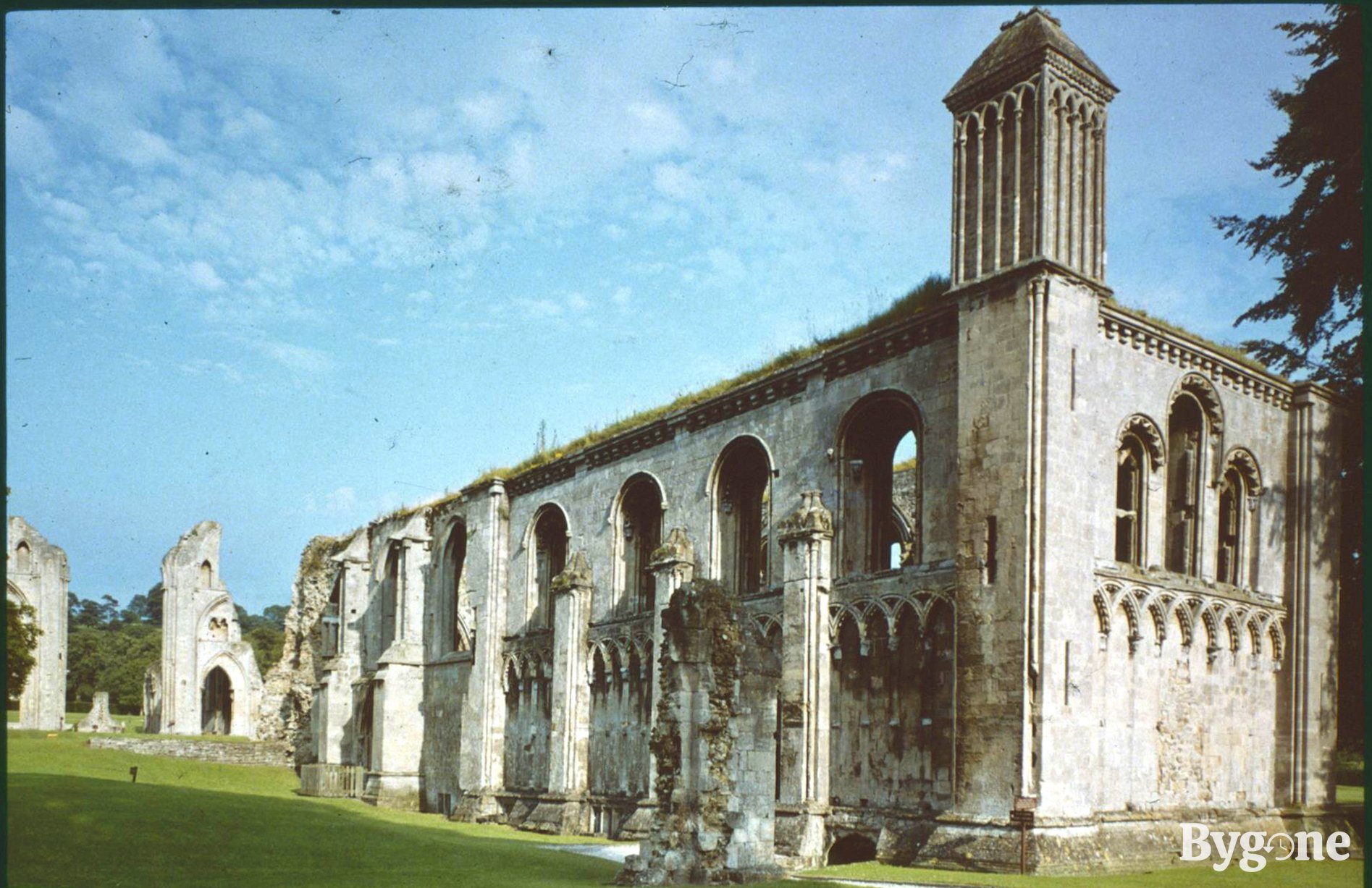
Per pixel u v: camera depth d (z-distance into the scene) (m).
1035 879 26.81
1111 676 32.16
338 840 31.47
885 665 34.44
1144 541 34.47
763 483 44.09
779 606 38.19
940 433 33.81
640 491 48.34
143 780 50.16
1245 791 36.66
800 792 35.09
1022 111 32.19
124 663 156.00
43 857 24.38
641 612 45.31
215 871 24.89
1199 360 36.81
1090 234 32.34
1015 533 30.27
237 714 108.56
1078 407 31.14
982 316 32.06
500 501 56.81
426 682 61.28
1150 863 30.89
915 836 31.86
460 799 55.09
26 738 69.31
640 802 42.72
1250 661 37.69
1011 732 29.48
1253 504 38.78
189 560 107.88
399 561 63.19
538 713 51.75
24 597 99.88
